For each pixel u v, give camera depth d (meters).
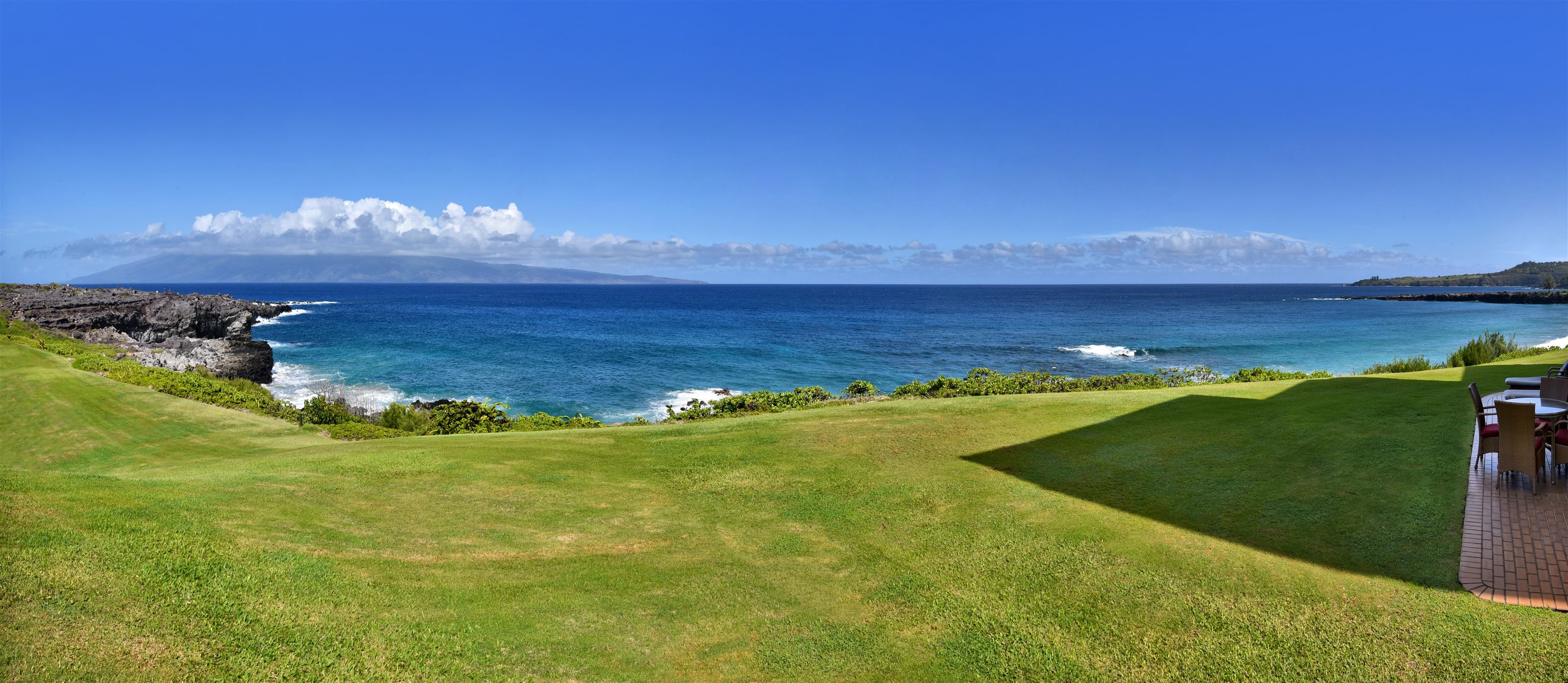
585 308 113.19
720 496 8.41
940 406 13.11
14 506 5.67
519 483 8.77
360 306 119.88
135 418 14.66
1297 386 13.77
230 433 13.81
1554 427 7.41
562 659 4.79
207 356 32.00
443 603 5.39
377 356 42.78
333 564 5.74
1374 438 9.08
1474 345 20.53
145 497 6.59
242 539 5.91
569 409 26.92
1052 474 8.62
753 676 4.74
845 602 5.77
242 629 4.52
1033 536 6.80
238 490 7.45
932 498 8.02
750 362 40.75
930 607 5.63
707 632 5.28
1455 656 4.52
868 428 11.49
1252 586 5.57
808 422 12.16
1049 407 12.51
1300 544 6.19
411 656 4.60
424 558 6.20
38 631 4.00
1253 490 7.56
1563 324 62.62
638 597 5.77
